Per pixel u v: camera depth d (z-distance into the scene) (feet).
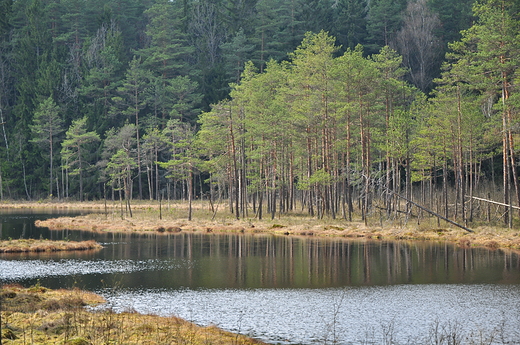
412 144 177.47
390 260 107.24
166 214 226.79
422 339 52.90
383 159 205.87
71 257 113.09
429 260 106.63
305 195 247.50
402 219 176.96
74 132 330.34
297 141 206.59
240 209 242.37
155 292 76.43
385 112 198.59
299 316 61.98
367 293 75.61
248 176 214.48
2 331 46.32
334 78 189.67
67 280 85.71
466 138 169.27
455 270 94.63
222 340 49.47
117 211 253.85
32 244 127.95
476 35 159.02
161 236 156.97
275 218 202.28
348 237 150.61
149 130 308.40
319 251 121.29
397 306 67.31
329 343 51.42
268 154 217.97
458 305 67.72
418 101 206.28
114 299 71.20
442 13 325.21
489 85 154.20
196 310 64.95
